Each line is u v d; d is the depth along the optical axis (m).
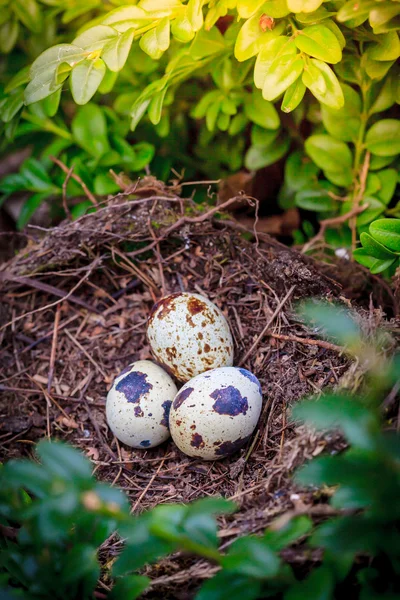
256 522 0.25
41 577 0.24
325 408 0.23
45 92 0.29
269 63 0.28
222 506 0.23
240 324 0.33
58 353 0.34
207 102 0.35
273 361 0.31
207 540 0.23
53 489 0.23
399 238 0.30
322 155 0.33
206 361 0.31
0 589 0.24
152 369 0.31
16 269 0.34
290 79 0.28
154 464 0.31
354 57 0.31
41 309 0.33
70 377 0.33
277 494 0.26
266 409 0.31
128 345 0.34
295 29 0.29
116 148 0.36
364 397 0.26
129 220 0.34
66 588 0.24
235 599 0.23
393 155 0.33
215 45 0.32
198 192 0.38
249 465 0.30
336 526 0.23
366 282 0.33
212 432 0.29
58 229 0.34
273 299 0.32
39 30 0.36
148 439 0.31
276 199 0.39
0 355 0.34
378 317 0.29
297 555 0.24
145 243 0.34
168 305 0.31
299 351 0.31
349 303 0.30
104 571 0.27
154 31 0.29
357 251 0.30
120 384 0.31
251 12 0.29
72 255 0.34
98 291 0.35
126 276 0.35
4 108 0.32
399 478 0.23
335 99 0.28
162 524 0.23
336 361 0.30
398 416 0.26
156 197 0.33
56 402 0.33
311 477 0.23
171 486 0.30
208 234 0.34
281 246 0.33
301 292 0.31
